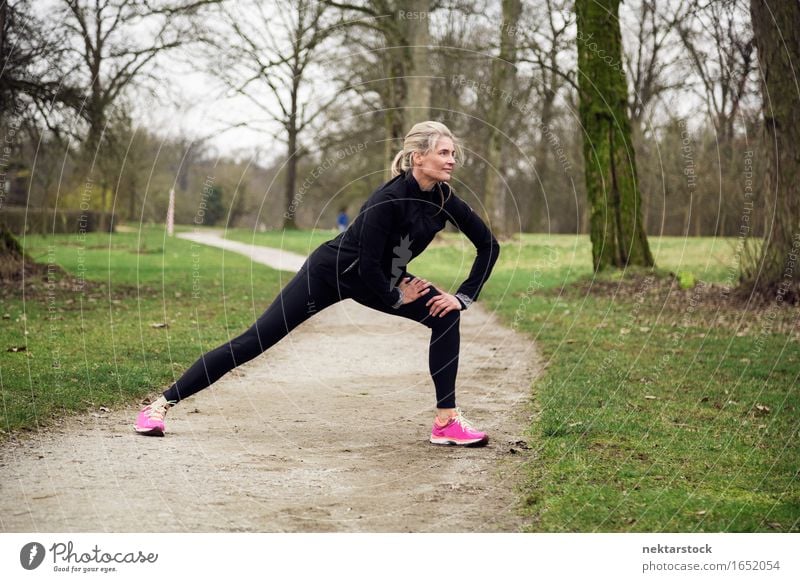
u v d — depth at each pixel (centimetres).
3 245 1311
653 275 1409
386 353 818
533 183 3294
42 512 335
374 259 432
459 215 453
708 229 2281
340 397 597
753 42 1127
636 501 352
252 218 3869
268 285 1498
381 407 565
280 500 357
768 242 1115
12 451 419
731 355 762
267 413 536
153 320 962
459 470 406
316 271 448
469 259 2034
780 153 1099
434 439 461
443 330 457
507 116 2633
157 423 459
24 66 1313
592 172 1484
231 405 559
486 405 573
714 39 1384
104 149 1611
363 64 2184
